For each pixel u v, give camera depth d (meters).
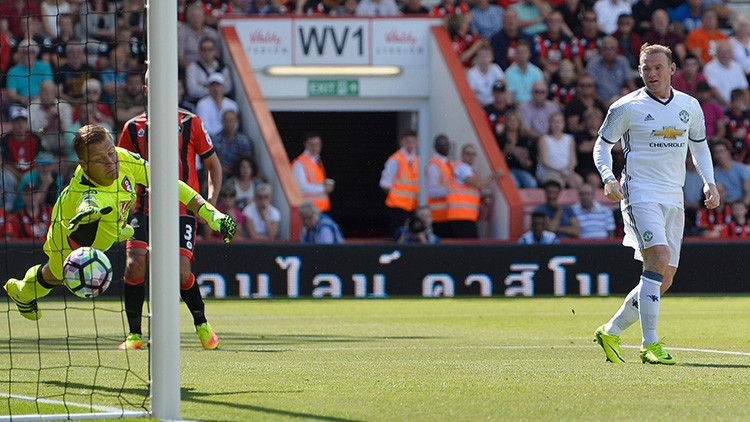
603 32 59.72
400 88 60.22
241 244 45.81
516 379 17.44
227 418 13.18
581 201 53.25
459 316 37.72
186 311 39.72
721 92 59.72
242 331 30.75
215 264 45.62
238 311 39.94
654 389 15.96
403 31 60.12
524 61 58.03
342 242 47.97
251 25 58.62
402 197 52.97
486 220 54.72
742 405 14.19
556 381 17.09
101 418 13.16
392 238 53.28
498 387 16.31
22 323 34.22
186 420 13.01
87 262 16.52
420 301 45.59
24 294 19.03
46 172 48.78
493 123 57.19
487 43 58.66
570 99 58.31
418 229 50.31
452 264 47.34
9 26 51.81
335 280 46.62
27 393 16.22
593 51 59.31
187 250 22.62
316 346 25.31
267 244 46.06
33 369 19.53
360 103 60.09
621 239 51.44
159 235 13.14
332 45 59.59
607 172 20.70
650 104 20.45
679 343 26.33
